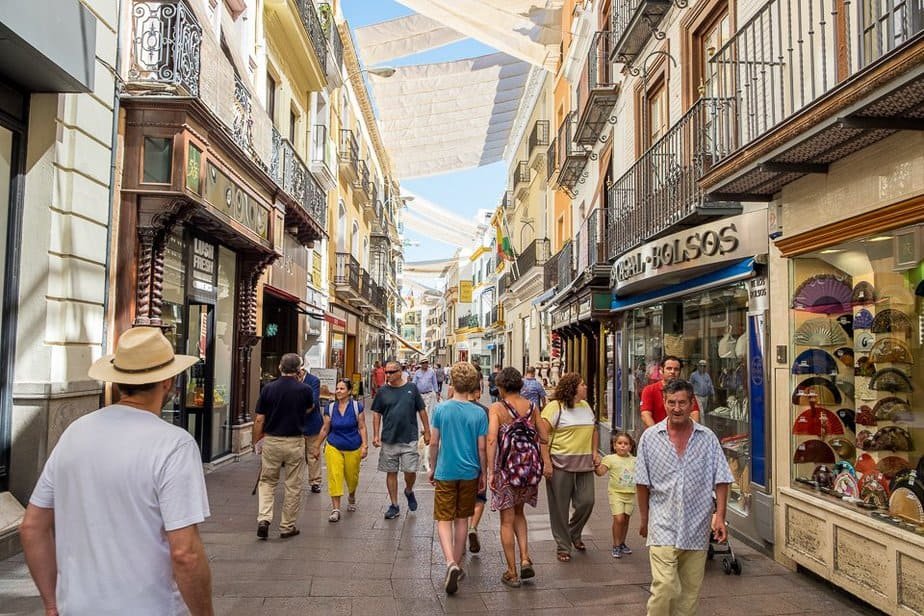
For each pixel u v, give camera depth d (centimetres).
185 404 958
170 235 886
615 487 632
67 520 229
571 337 1900
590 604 500
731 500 733
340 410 775
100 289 707
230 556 601
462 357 5859
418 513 791
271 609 478
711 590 534
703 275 827
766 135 522
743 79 754
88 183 681
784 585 547
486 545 667
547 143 2528
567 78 1872
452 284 7475
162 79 763
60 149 639
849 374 565
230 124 961
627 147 1248
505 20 1673
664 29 1041
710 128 813
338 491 748
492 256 4559
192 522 231
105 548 225
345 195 2514
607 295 1288
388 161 3481
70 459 233
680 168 864
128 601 224
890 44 436
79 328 663
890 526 459
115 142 734
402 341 3216
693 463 410
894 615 447
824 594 525
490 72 2183
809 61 614
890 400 506
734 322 757
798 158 529
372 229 3456
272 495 670
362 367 3269
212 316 1072
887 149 474
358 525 727
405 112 2411
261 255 1216
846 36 476
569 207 2084
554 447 627
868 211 489
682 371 948
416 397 781
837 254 562
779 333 623
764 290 656
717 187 625
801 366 596
